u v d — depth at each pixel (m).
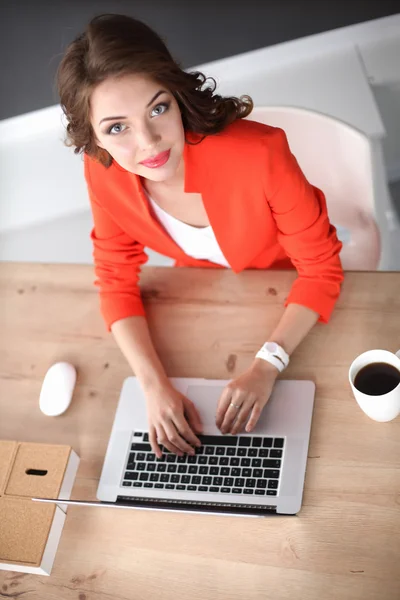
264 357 1.36
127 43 1.12
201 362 1.44
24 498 1.32
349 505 1.19
